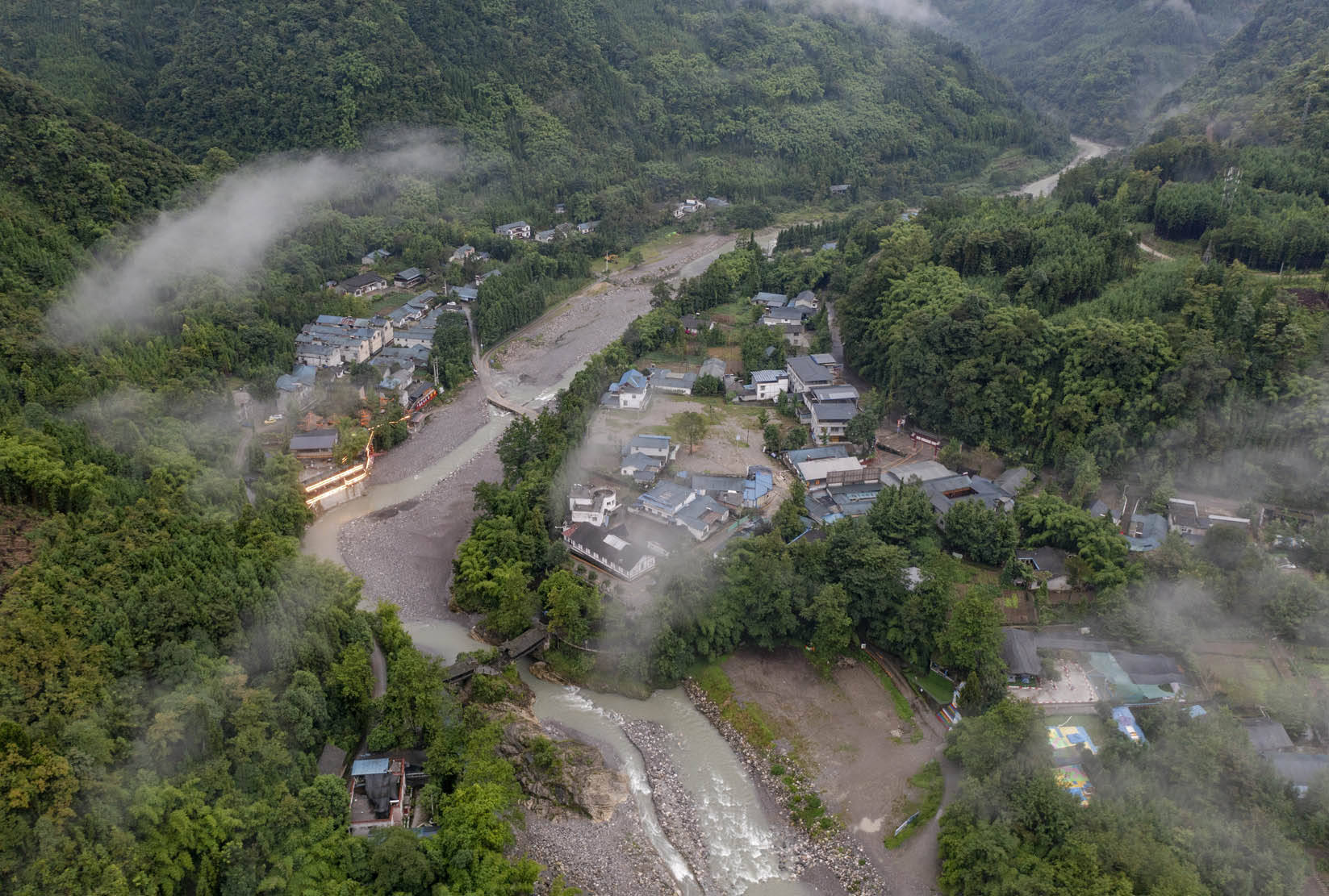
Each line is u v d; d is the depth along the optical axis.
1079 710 92.38
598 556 119.81
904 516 116.19
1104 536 109.38
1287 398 122.00
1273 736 84.38
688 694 105.69
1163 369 129.62
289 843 74.38
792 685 105.06
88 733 69.81
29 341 124.88
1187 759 79.31
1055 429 133.50
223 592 89.12
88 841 65.38
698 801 91.12
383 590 120.69
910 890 80.50
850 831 86.94
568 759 93.69
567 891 76.81
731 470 142.00
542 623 112.81
